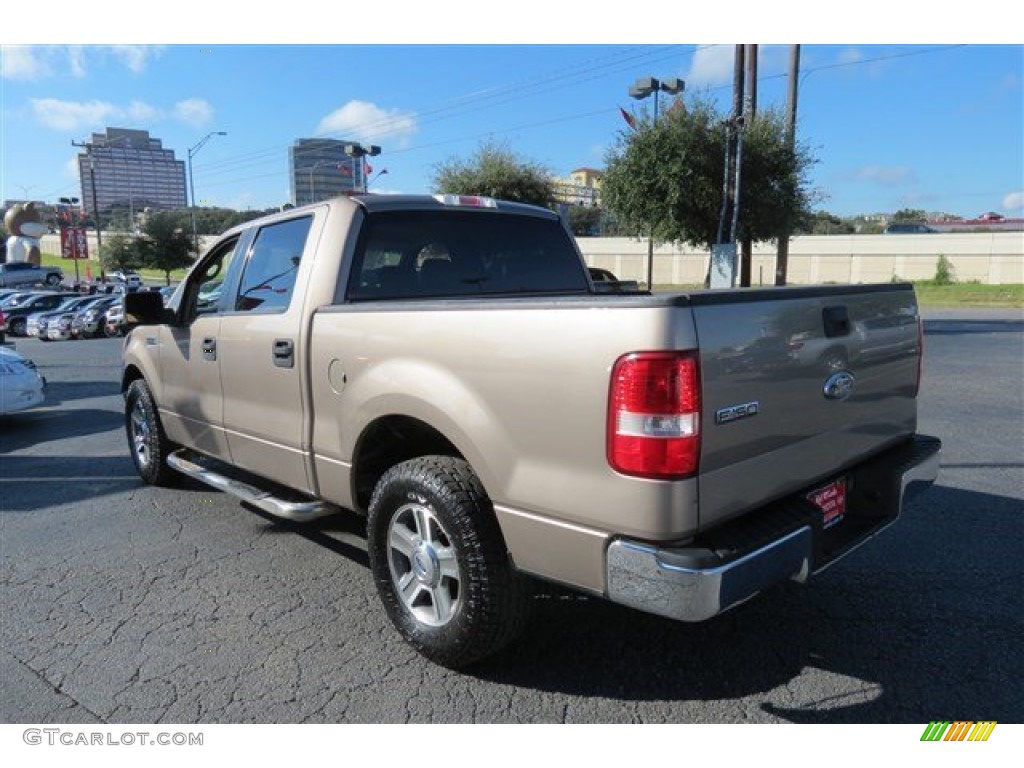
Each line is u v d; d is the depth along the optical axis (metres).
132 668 3.22
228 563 4.36
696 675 3.09
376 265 3.81
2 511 5.41
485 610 2.90
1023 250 52.03
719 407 2.44
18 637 3.50
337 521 5.09
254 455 4.20
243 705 2.93
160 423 5.55
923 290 43.84
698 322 2.38
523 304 2.66
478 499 2.91
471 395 2.83
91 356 19.39
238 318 4.18
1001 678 3.03
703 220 21.62
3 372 8.76
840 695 2.93
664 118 21.42
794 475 2.81
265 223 4.26
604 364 2.42
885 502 3.29
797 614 3.58
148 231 61.16
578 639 3.38
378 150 30.06
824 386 2.90
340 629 3.54
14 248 67.81
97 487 5.99
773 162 21.70
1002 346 15.22
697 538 2.48
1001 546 4.36
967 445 6.77
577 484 2.53
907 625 3.46
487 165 32.38
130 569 4.29
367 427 3.31
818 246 59.06
